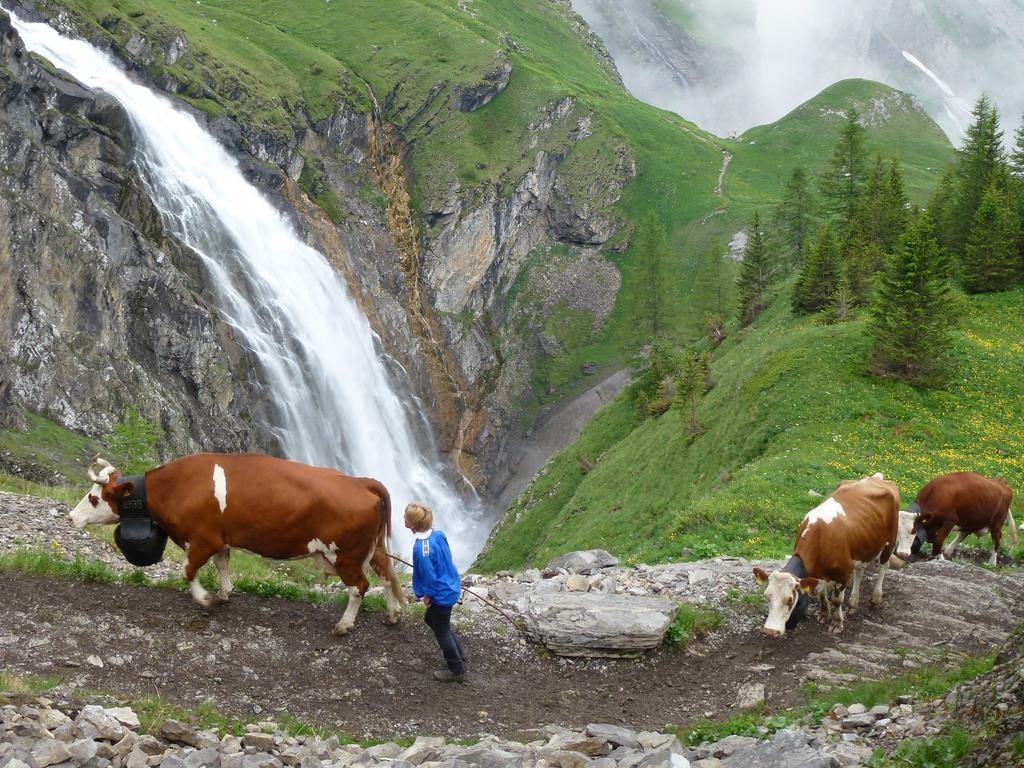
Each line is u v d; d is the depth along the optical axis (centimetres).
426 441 11631
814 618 1543
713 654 1409
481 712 1158
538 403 13512
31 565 1289
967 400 4006
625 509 4919
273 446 8256
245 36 14462
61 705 927
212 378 7638
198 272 8206
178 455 6481
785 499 2964
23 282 5841
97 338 6397
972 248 5706
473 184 14338
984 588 1722
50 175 6581
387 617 1335
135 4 10981
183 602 1277
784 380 4409
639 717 1205
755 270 8019
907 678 1278
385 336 11819
